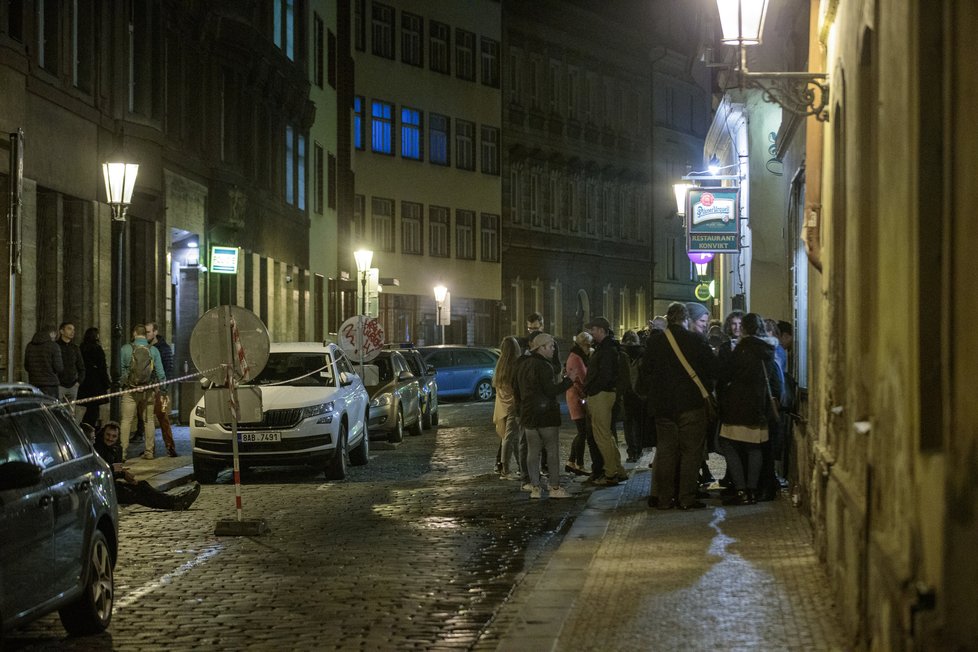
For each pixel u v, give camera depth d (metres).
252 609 10.05
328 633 9.14
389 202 61.34
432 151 64.00
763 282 25.00
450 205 64.81
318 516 15.62
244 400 14.77
